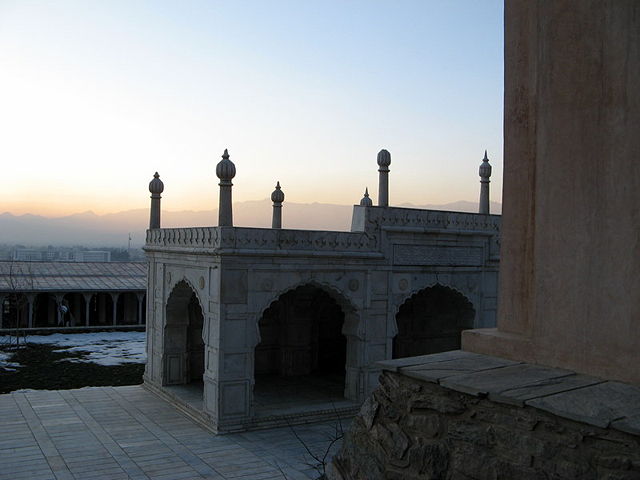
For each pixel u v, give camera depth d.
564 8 4.21
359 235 15.24
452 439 3.96
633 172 3.79
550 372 4.10
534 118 4.61
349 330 15.49
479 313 17.34
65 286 31.08
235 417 13.77
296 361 19.44
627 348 3.79
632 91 3.80
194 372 18.52
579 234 4.09
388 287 15.73
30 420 14.65
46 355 24.03
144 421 14.66
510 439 3.61
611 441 3.15
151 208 18.55
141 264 39.09
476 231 17.09
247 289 13.88
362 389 15.47
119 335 29.86
